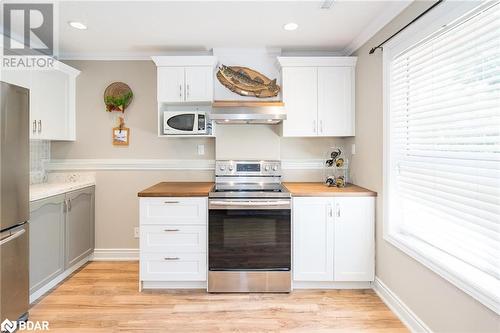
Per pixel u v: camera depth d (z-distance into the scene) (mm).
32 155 3143
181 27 2643
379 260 2594
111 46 3107
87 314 2295
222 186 3072
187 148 3422
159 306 2414
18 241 2084
